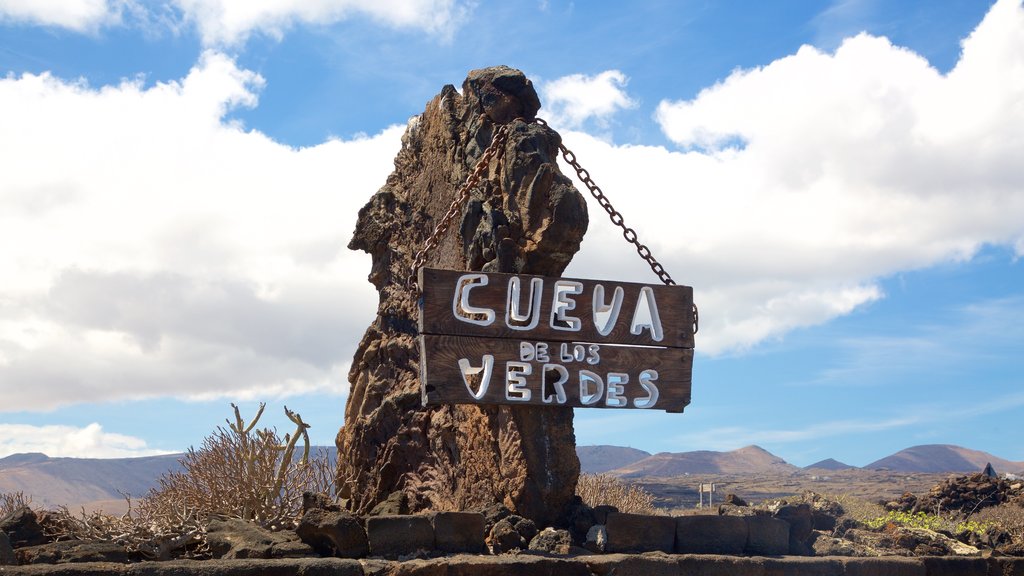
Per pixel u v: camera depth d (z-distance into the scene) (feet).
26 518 45.21
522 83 56.80
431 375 46.85
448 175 59.98
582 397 49.21
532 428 49.52
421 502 55.57
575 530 48.19
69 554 39.06
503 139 52.01
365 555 41.42
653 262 52.19
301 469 54.54
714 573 44.42
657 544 46.98
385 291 63.62
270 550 40.81
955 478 105.09
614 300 50.49
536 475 49.08
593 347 49.65
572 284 49.83
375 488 58.08
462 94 60.54
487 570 39.86
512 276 48.91
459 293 47.98
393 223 64.75
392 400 59.16
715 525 48.24
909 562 49.90
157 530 46.09
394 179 67.82
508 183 53.31
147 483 607.37
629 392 49.96
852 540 54.70
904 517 73.41
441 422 55.72
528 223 51.83
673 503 180.45
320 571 37.60
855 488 298.97
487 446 51.47
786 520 52.44
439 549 42.68
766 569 45.70
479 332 48.01
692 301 51.62
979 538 60.70
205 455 53.88
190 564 36.22
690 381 50.96
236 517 49.80
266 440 53.01
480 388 47.67
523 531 46.98
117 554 40.09
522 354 48.47
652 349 50.67
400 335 61.67
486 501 51.11
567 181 52.60
